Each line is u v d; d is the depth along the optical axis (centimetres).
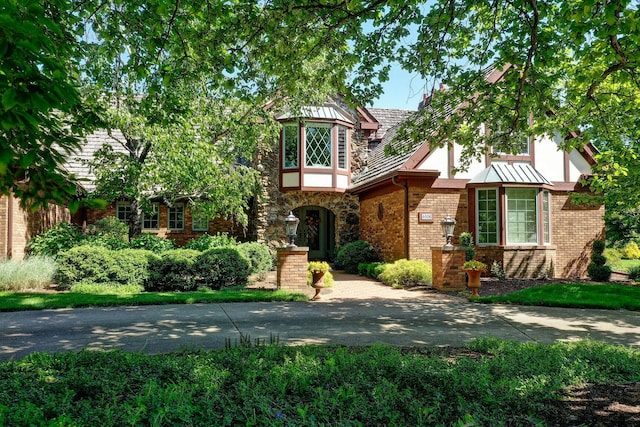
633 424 351
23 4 263
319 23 696
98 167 1320
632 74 682
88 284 1102
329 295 1120
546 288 1127
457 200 1463
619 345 617
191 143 1207
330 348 586
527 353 522
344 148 1819
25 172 248
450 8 680
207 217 1423
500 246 1430
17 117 228
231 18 612
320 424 319
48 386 382
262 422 326
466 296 1101
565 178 1548
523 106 797
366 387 404
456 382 404
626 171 1089
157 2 563
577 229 1548
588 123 1057
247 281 1282
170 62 785
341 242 1842
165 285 1173
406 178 1419
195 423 319
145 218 1856
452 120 852
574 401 396
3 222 1209
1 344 610
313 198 1816
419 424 328
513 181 1427
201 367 442
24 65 237
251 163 1809
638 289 1105
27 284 1104
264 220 1752
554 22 732
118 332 687
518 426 341
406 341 642
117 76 1043
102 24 684
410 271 1277
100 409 328
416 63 765
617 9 482
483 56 802
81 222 1744
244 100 720
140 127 1150
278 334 664
